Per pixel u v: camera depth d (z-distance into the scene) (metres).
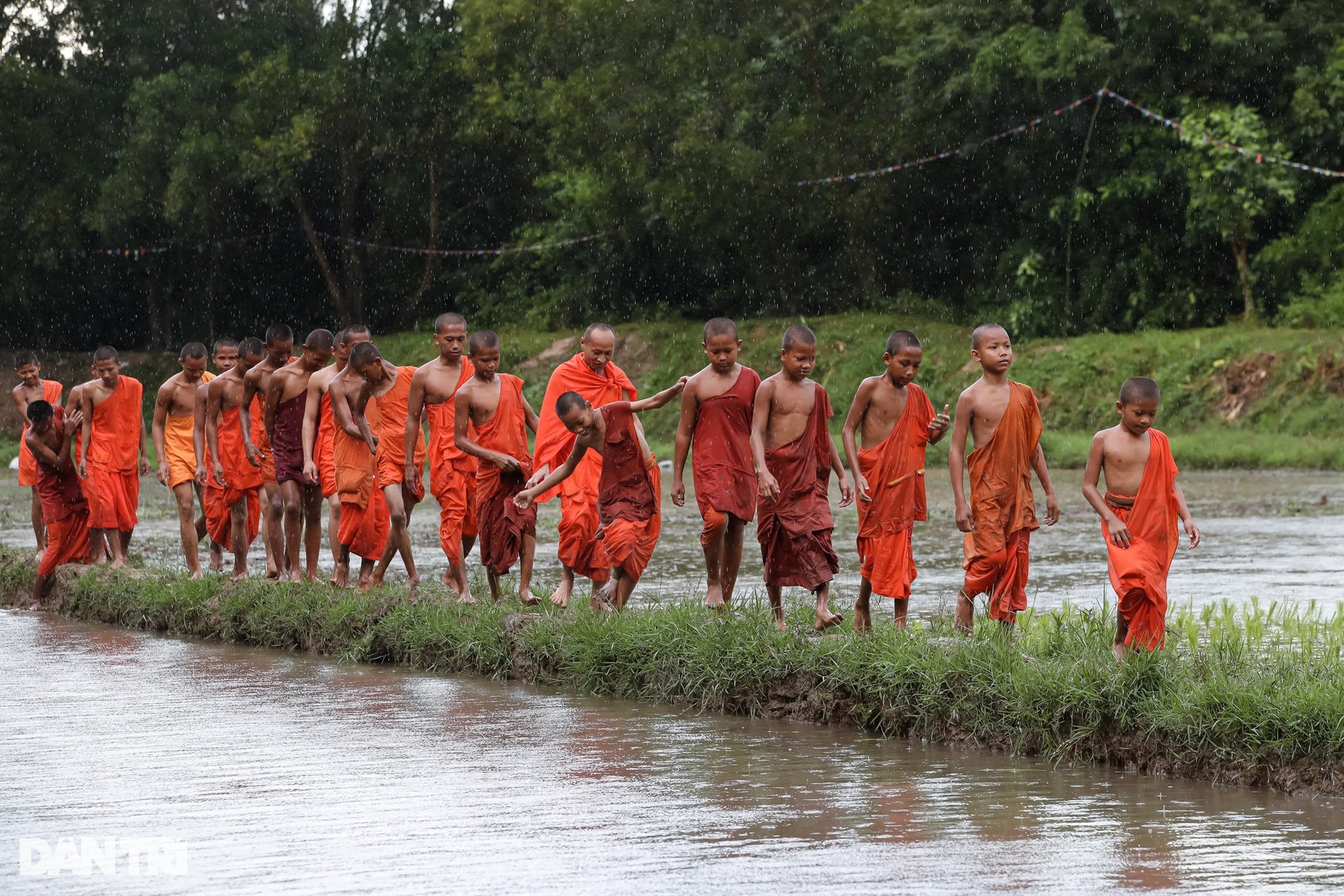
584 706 14.85
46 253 79.75
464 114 78.75
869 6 69.56
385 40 79.88
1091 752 12.23
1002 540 15.25
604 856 9.66
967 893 8.86
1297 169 64.69
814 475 15.80
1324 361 58.34
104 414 23.08
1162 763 11.80
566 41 76.38
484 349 18.20
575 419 16.53
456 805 10.95
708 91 73.44
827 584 15.66
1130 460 13.87
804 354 15.62
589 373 17.84
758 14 72.94
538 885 9.08
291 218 85.50
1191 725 11.61
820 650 14.16
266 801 11.13
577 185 77.06
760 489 15.45
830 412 15.91
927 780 11.64
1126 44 65.06
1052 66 64.88
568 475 16.91
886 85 71.12
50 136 80.88
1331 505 38.72
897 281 75.81
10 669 17.25
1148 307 68.50
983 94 66.31
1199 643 16.11
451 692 15.68
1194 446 54.31
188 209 79.69
